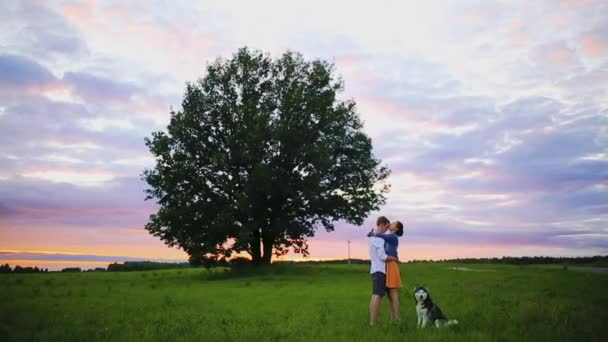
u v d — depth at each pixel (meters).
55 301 16.17
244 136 36.97
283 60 41.03
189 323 11.12
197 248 36.00
